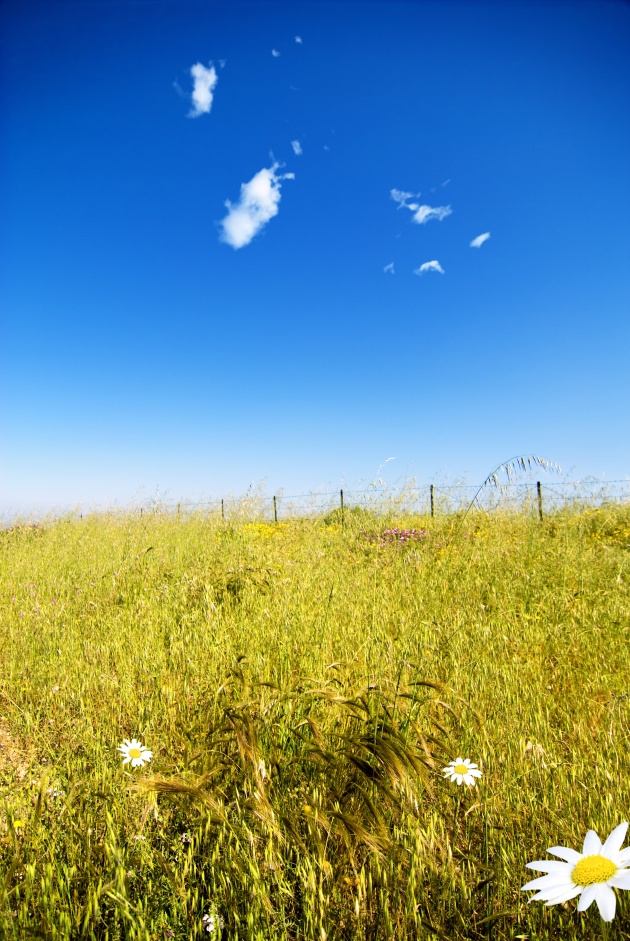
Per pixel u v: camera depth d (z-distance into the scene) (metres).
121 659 3.78
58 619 4.84
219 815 1.75
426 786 1.89
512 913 1.46
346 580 5.71
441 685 2.45
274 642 3.74
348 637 3.88
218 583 5.18
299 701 2.62
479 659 3.51
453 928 1.61
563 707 3.01
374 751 1.88
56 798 2.12
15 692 3.43
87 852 1.78
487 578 5.50
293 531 9.31
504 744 2.47
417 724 2.48
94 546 8.54
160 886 1.73
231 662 3.41
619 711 2.77
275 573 5.49
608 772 2.12
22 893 1.73
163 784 1.79
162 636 4.14
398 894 1.65
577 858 1.23
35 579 6.47
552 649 3.87
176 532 9.38
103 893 1.66
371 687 2.42
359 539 8.52
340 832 1.67
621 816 1.87
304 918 1.62
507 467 6.40
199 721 2.72
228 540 8.35
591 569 5.85
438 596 5.09
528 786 2.12
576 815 1.97
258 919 1.56
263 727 2.36
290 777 2.10
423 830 1.79
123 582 5.90
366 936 1.62
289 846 1.82
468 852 1.88
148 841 1.85
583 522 8.38
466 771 1.94
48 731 2.91
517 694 3.04
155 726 2.81
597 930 1.50
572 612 4.49
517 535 7.37
